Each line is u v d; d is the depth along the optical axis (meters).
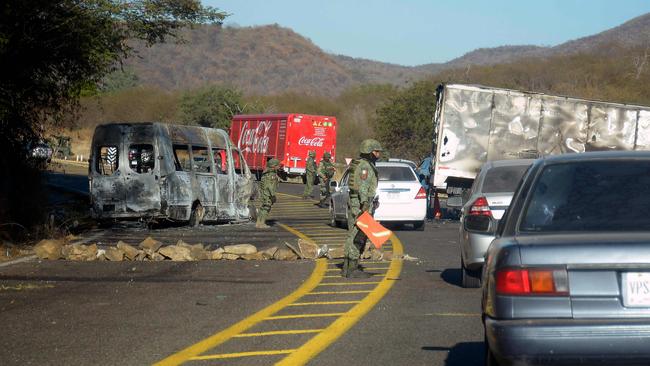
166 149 41.28
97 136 41.38
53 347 15.69
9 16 31.45
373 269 26.83
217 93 160.75
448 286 23.19
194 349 15.53
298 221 48.22
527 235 11.23
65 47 34.28
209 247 30.31
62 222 38.50
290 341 16.23
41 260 28.59
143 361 14.65
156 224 42.97
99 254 28.77
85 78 37.16
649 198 11.38
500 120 48.69
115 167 41.06
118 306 19.95
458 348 15.62
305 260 28.98
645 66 186.50
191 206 42.22
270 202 43.44
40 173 37.75
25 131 36.19
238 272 25.97
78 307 19.80
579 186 11.73
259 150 94.88
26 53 33.44
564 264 10.40
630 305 10.23
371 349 15.56
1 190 34.94
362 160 24.64
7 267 26.86
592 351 10.08
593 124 49.34
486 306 11.09
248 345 15.90
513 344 10.26
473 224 13.74
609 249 10.33
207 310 19.50
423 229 42.53
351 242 24.67
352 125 173.88
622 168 11.91
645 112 49.44
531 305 10.41
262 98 194.75
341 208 43.00
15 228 34.44
